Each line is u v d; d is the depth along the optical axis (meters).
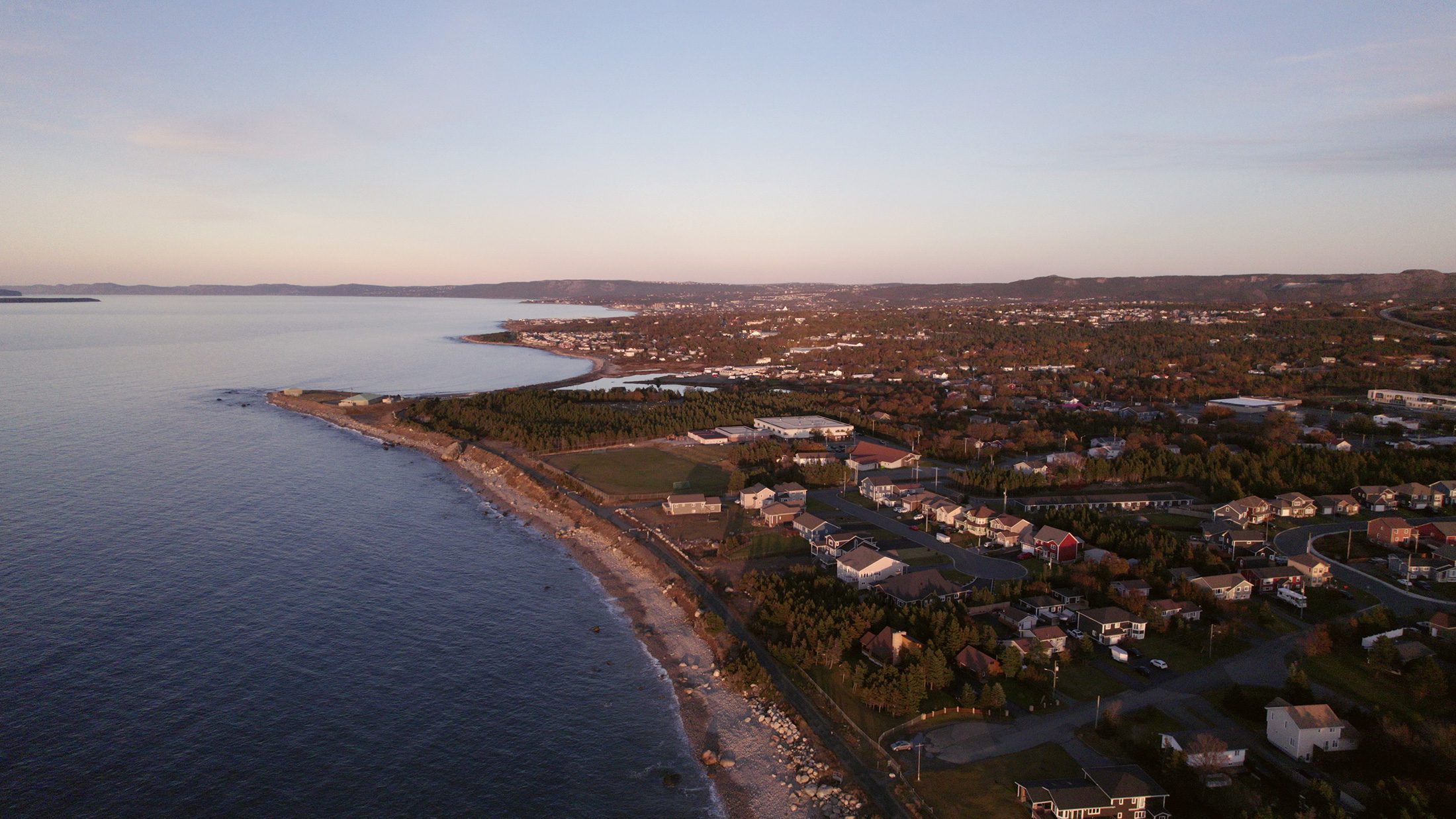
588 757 78.25
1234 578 106.38
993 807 67.19
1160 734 75.50
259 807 68.88
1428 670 80.38
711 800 72.38
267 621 103.19
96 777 71.38
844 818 68.31
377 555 129.00
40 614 101.62
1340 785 67.69
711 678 93.19
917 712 82.44
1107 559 112.81
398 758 76.69
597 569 127.00
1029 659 89.25
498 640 101.44
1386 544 123.12
